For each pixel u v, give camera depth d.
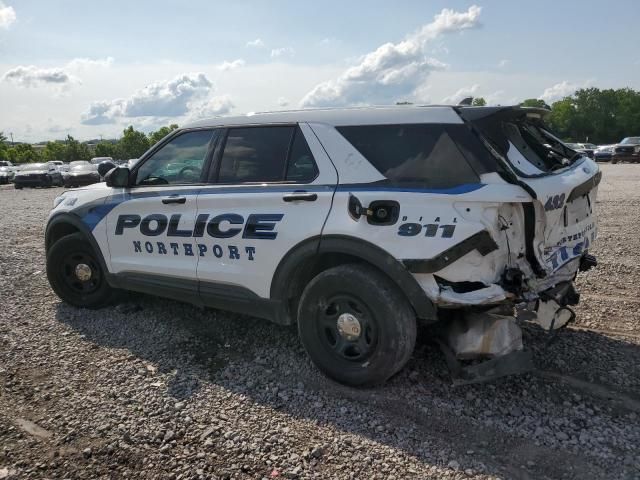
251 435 3.16
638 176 21.23
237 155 4.21
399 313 3.41
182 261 4.39
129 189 4.81
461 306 3.33
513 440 3.07
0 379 3.86
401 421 3.28
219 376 3.91
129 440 3.11
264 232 3.88
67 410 3.44
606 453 2.92
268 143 4.07
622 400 3.47
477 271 3.25
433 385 3.70
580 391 3.59
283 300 3.90
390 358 3.44
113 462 2.93
